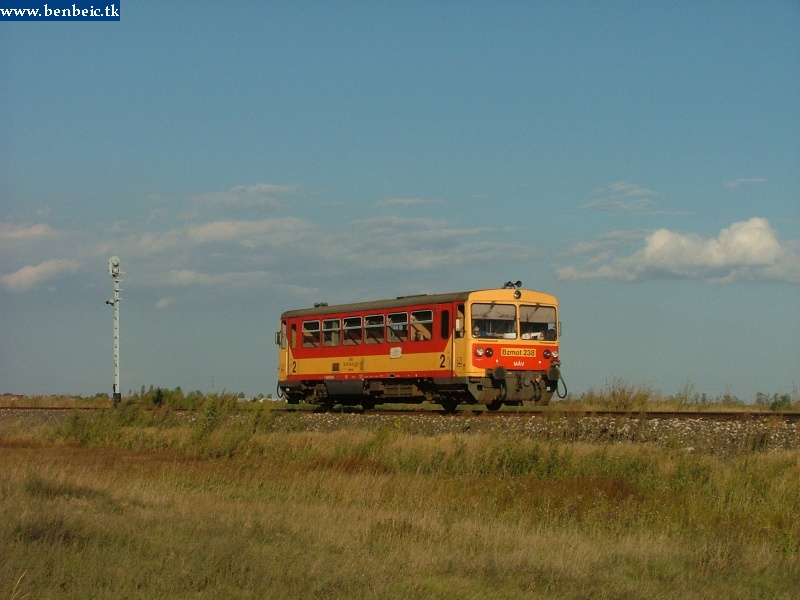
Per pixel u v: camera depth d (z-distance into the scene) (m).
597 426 22.45
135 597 8.88
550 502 14.80
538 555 11.14
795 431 21.12
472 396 30.06
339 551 11.16
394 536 12.12
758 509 14.17
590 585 10.08
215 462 21.02
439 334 30.22
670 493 15.18
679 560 11.45
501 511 14.66
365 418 27.28
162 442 24.70
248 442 22.91
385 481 16.70
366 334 32.88
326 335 34.59
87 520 11.86
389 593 9.38
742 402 34.66
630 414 25.59
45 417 33.06
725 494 14.87
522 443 18.98
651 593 9.91
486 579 10.18
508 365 29.97
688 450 18.23
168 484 16.58
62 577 9.31
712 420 23.22
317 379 34.84
